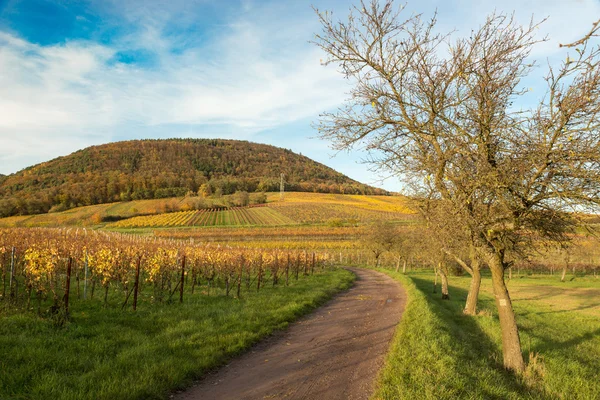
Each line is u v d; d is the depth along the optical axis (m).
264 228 86.25
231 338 8.88
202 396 5.91
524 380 7.70
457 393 5.90
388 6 7.49
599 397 7.29
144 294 14.32
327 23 7.80
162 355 7.22
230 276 21.55
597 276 51.62
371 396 6.01
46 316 9.15
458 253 16.64
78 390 5.33
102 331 8.46
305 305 14.68
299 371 7.25
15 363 6.09
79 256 15.72
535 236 8.15
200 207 115.88
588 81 5.96
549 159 6.60
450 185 8.53
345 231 82.12
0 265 12.76
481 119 7.32
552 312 20.80
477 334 12.38
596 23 3.98
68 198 109.69
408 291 22.06
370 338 10.20
